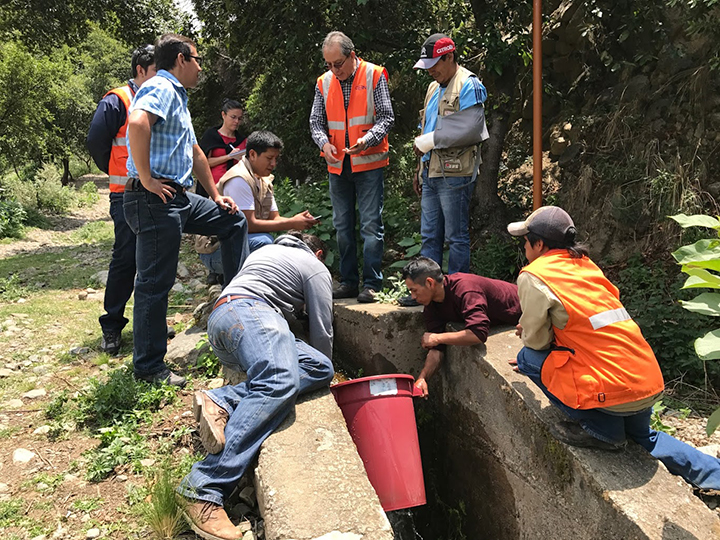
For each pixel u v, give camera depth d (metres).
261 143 4.47
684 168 5.56
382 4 7.38
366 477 2.47
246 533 2.50
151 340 3.81
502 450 3.20
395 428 3.01
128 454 3.14
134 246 4.52
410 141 8.87
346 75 4.28
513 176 7.34
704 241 2.58
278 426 2.79
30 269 7.73
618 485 2.45
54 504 2.81
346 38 4.20
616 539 2.35
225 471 2.58
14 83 16.92
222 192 4.47
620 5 6.48
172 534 2.49
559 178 6.84
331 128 4.48
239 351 2.92
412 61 6.91
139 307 3.77
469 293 3.48
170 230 3.65
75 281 6.91
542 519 2.90
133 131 3.35
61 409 3.69
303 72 7.78
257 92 10.84
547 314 2.58
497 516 3.34
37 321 5.40
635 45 6.71
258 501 2.58
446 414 3.82
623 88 6.65
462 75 4.05
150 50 4.52
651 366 2.52
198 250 4.93
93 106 27.14
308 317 3.39
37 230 12.59
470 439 3.54
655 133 6.05
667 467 2.78
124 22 13.88
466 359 3.50
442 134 4.03
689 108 5.89
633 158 5.93
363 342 4.10
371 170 4.39
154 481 2.90
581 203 6.24
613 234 5.82
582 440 2.64
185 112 3.74
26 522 2.68
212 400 2.77
